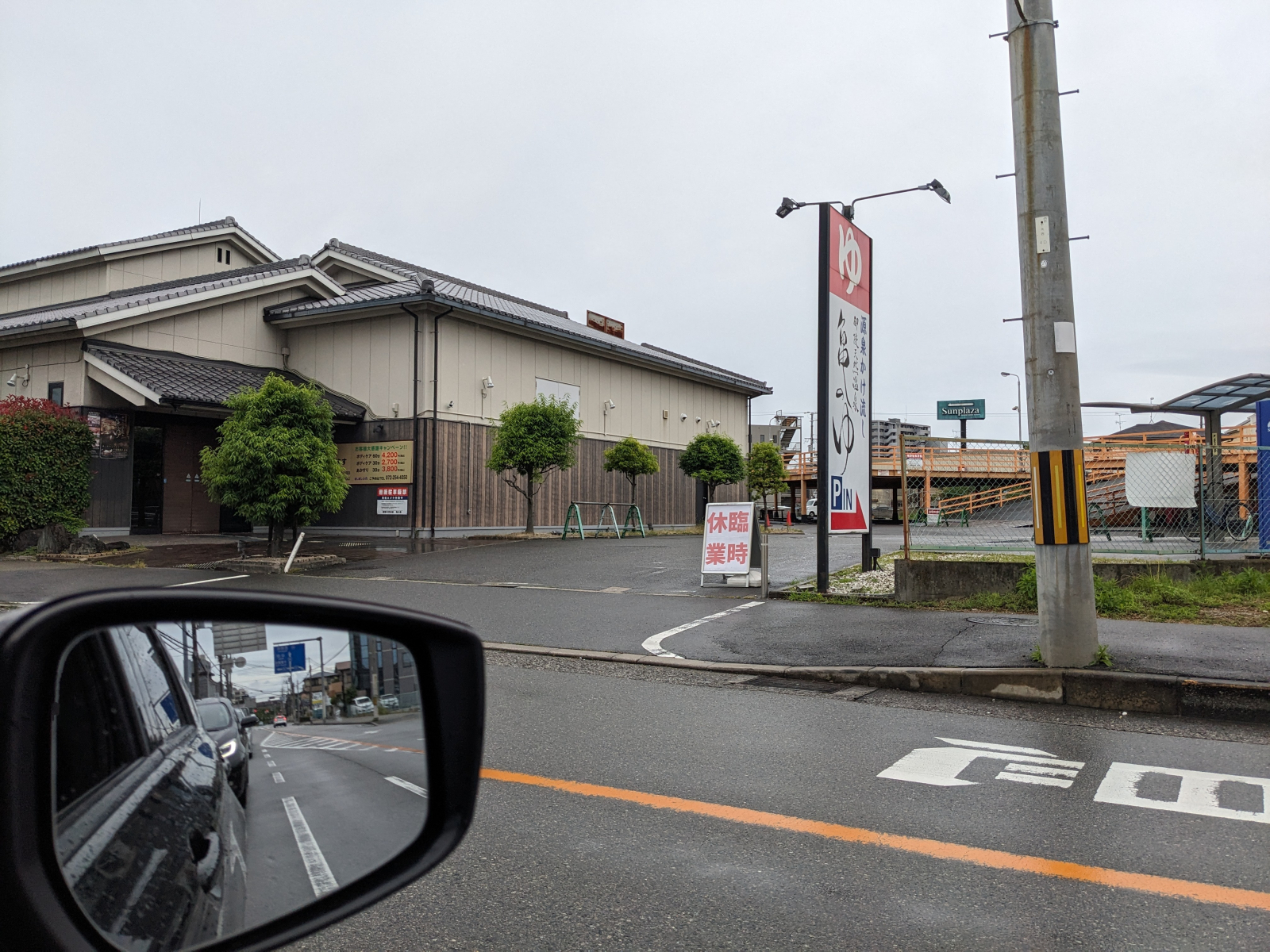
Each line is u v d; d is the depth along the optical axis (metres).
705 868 3.26
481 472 21.77
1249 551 11.52
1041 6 6.61
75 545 15.65
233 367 21.11
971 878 3.16
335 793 1.46
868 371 12.04
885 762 4.61
